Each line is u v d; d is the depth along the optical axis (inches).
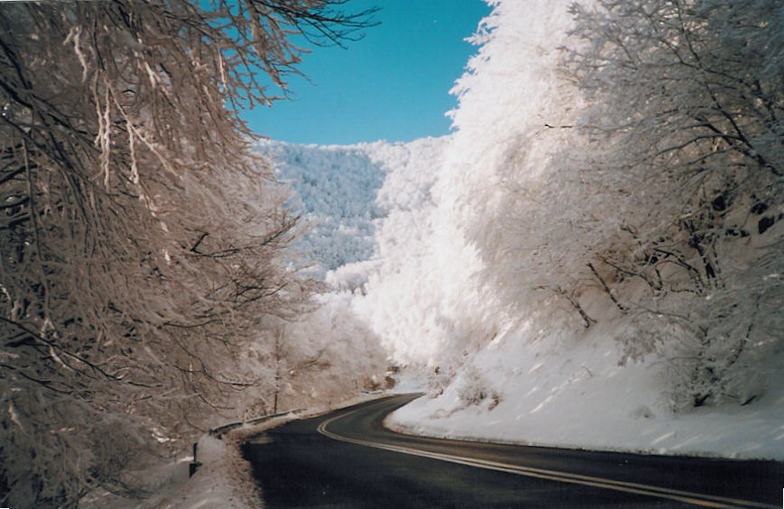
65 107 179.9
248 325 282.2
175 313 196.1
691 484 227.1
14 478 180.5
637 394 430.9
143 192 156.8
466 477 293.4
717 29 330.6
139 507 272.4
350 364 1870.1
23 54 175.3
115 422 189.5
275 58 186.7
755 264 341.4
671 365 380.2
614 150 384.2
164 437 254.2
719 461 276.2
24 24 176.6
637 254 405.1
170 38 166.6
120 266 175.0
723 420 337.1
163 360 224.5
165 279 215.9
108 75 157.1
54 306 186.7
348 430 788.0
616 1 359.6
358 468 357.7
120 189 187.8
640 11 350.0
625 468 283.4
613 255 474.0
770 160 326.3
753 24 328.2
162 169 203.8
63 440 169.6
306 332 1472.7
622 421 404.5
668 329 383.9
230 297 258.7
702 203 398.3
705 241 396.8
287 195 375.2
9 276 170.2
